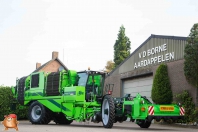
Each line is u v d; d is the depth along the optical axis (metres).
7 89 19.36
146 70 20.28
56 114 15.34
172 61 17.77
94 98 13.88
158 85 17.70
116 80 23.94
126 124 16.59
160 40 19.05
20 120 20.19
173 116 11.91
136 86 21.66
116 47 41.16
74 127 12.59
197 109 14.94
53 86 14.65
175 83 17.28
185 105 15.88
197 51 14.62
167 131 11.35
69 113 13.80
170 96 17.42
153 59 19.64
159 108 11.77
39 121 14.80
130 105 12.22
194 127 14.56
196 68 14.63
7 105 19.23
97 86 14.31
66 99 13.84
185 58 15.16
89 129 11.24
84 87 13.61
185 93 16.09
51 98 14.62
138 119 12.23
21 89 16.44
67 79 14.47
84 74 14.20
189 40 15.02
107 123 12.05
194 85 14.89
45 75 15.30
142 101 11.86
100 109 13.00
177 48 17.47
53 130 10.52
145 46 20.61
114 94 24.03
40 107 14.95
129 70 22.33
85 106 13.35
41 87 15.20
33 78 15.80
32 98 15.59
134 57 21.80
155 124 16.98
